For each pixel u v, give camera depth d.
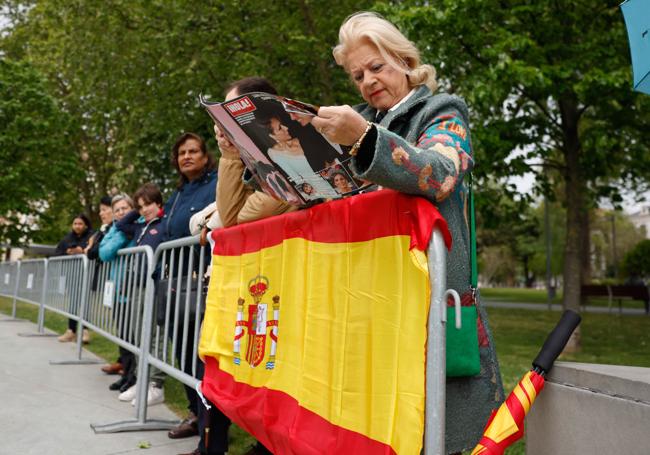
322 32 10.09
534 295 34.31
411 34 7.44
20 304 13.82
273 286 2.13
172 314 3.37
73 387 4.61
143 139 12.14
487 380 1.58
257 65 9.91
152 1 10.48
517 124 8.73
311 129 1.47
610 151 8.89
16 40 18.52
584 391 1.47
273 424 1.98
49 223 17.64
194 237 3.04
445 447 1.49
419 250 1.45
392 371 1.49
